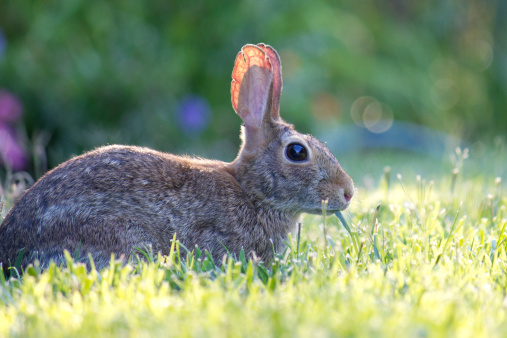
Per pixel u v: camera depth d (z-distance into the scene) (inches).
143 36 747.4
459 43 1101.7
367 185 468.4
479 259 264.4
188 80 781.9
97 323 190.5
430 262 262.1
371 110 978.7
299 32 868.0
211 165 337.1
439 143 890.1
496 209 385.7
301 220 345.4
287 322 179.2
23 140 657.0
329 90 939.3
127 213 293.6
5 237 287.4
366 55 1019.9
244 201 323.0
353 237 288.8
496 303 212.8
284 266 265.3
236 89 342.3
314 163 324.5
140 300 208.8
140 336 178.2
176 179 312.2
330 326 175.9
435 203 384.8
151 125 701.9
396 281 229.5
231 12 799.7
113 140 611.5
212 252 311.1
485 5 1099.3
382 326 176.6
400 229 321.7
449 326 182.2
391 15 1096.2
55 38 718.5
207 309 196.1
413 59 1027.3
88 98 693.9
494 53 1075.3
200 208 310.8
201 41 795.4
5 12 744.3
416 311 191.9
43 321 196.1
